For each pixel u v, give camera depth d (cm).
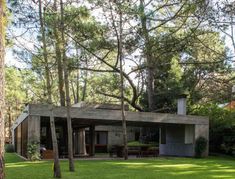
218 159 2361
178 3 2136
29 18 1373
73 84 4038
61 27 1440
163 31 2412
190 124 2553
